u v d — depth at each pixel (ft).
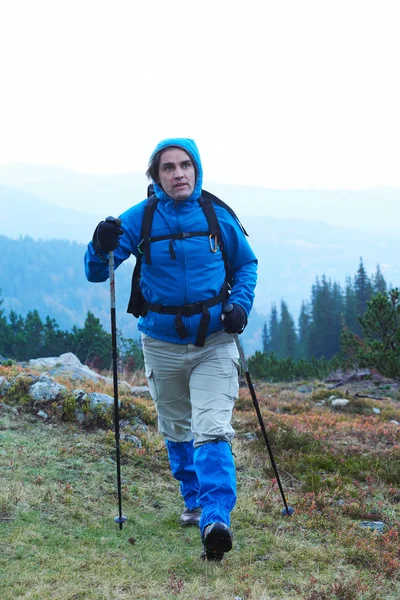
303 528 15.93
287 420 29.53
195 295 13.70
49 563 12.24
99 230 13.24
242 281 14.30
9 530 13.62
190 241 13.70
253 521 16.14
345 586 12.10
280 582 12.40
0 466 17.52
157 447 21.57
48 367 41.57
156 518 15.72
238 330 13.58
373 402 45.73
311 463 22.41
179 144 13.75
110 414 23.22
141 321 14.43
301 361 72.13
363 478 21.57
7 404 23.08
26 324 138.21
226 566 12.92
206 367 13.93
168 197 13.97
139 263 14.17
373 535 15.65
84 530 14.26
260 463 22.20
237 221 14.53
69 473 17.81
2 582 11.28
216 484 12.98
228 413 13.78
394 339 60.03
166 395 14.74
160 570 12.62
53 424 22.39
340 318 351.67
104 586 11.45
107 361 103.09
